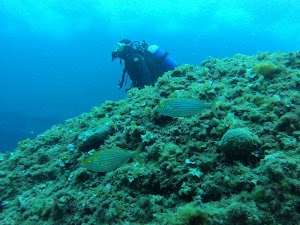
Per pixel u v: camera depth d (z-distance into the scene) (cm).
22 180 166
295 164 87
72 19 1764
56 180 154
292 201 80
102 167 84
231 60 199
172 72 202
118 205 108
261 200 84
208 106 94
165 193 108
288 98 124
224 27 1381
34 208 132
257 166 98
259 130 113
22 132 785
